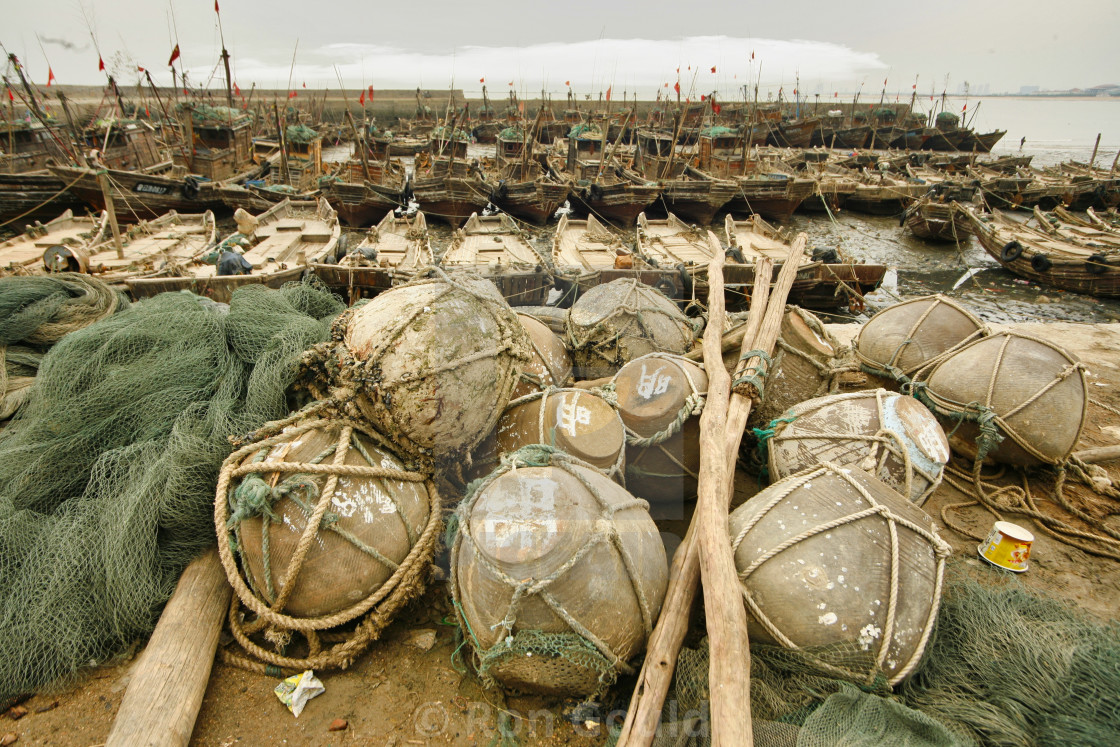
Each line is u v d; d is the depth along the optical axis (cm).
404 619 305
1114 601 322
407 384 268
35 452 335
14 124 2000
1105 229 1847
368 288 1022
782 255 1446
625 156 3052
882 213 2541
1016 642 245
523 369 321
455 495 307
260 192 1906
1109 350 659
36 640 265
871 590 238
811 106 4928
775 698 231
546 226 2195
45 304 514
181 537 307
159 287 855
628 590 230
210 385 365
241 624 289
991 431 381
